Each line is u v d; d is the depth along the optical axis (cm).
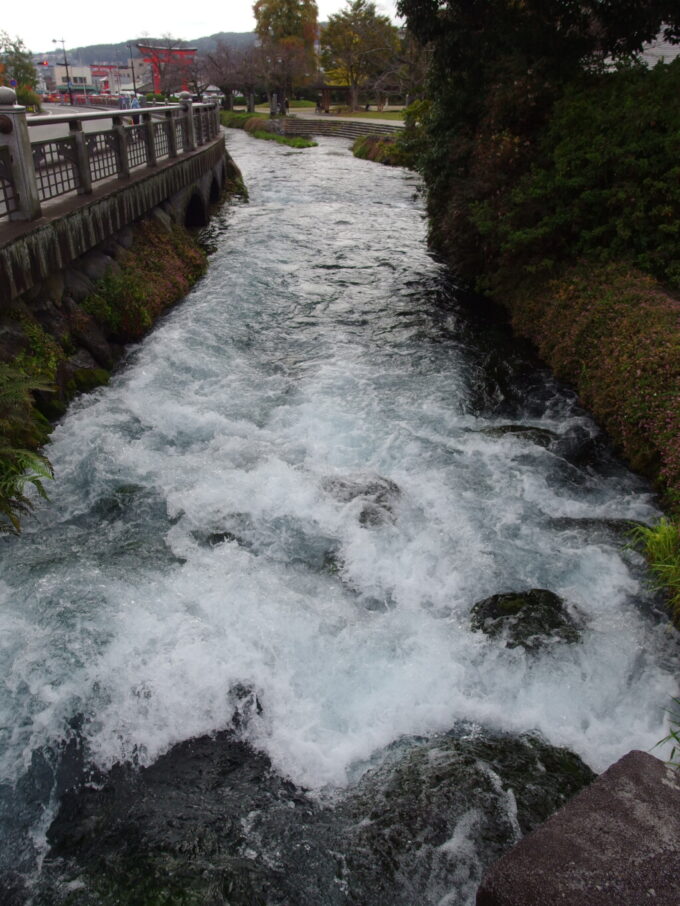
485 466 607
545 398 749
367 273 1248
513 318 950
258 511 514
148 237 1077
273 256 1336
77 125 799
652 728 354
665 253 789
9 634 375
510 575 463
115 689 349
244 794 314
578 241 905
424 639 400
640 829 251
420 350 882
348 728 350
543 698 369
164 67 6594
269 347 880
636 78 952
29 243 630
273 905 263
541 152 976
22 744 323
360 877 275
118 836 291
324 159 3288
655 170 810
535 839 248
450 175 1213
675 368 583
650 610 436
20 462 509
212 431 649
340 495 531
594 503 559
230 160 2222
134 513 513
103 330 810
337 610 420
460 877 274
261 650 381
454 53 1157
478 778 315
